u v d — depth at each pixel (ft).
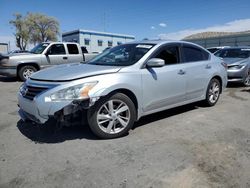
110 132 13.04
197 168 10.18
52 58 36.70
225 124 15.52
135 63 14.14
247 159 10.93
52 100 11.64
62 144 12.47
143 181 9.34
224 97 23.90
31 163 10.66
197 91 17.99
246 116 17.29
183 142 12.71
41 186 9.09
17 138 13.28
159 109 15.39
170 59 16.11
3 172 9.99
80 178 9.55
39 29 189.57
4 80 37.76
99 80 12.40
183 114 17.62
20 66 35.14
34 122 13.26
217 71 19.60
